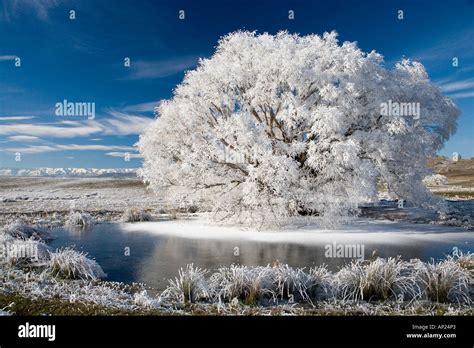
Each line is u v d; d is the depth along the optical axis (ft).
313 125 67.56
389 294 30.78
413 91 79.20
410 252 48.88
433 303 29.09
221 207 73.72
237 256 47.37
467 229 67.41
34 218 84.69
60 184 231.30
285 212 68.44
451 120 86.17
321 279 32.30
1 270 37.42
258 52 75.87
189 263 43.91
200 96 79.25
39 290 31.17
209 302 30.07
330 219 66.39
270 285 31.27
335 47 74.64
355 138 70.90
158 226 75.36
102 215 93.97
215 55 81.15
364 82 72.49
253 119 72.23
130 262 44.52
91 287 34.09
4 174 288.71
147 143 81.82
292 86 71.31
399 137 76.28
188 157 71.77
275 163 63.00
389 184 79.46
